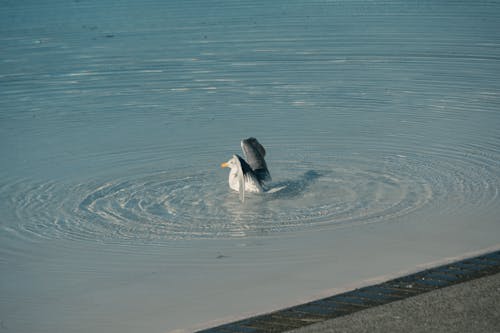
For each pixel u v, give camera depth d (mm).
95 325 9062
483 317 7512
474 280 8562
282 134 18062
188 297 9844
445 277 8930
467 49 27266
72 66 26031
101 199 14148
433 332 7230
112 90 22828
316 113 19844
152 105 21047
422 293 8344
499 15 34219
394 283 8836
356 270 10461
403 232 11961
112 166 16031
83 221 13055
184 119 19578
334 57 26672
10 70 25547
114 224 12891
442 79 23062
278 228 12477
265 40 29938
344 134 17875
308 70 24812
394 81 23062
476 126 18109
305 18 35094
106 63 26406
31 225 12898
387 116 19328
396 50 27516
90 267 11117
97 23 34531
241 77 24062
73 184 14953
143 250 11727
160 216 13242
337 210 13203
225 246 11773
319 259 11000
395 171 15188
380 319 7621
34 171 15727
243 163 14016
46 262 11328
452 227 12062
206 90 22609
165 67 25625
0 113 20484
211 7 38844
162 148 17188
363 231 12117
